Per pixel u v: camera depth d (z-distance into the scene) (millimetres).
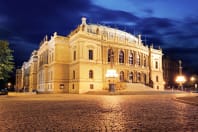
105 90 62000
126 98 36406
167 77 107688
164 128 10562
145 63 84250
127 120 13055
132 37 87250
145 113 16250
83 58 63094
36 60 98312
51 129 10523
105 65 68375
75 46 65750
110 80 65562
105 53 69125
